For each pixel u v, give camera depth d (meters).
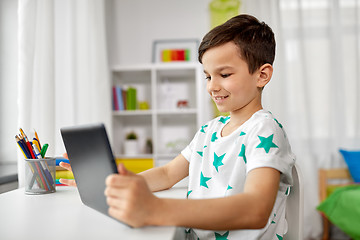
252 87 0.71
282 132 0.67
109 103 2.55
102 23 2.43
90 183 0.60
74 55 1.93
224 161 0.72
